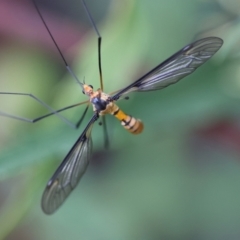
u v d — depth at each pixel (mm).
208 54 198
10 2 222
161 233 223
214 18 213
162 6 214
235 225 222
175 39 214
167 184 223
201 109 214
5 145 219
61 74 222
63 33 222
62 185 201
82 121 214
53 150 212
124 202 224
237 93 213
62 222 223
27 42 222
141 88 202
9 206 219
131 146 224
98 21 224
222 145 221
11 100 220
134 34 214
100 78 207
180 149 223
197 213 223
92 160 224
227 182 223
